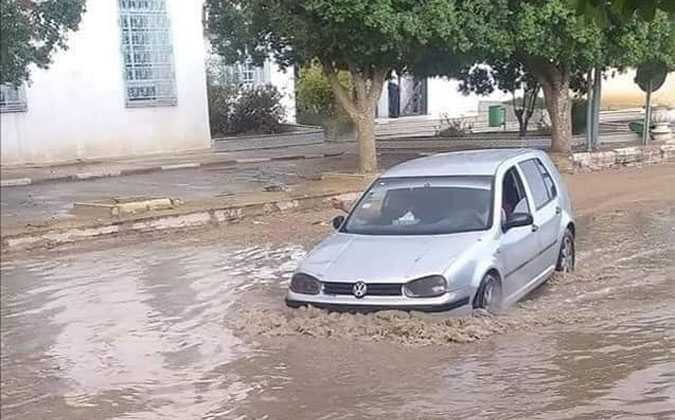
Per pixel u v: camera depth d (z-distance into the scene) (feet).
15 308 28.12
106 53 60.44
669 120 77.25
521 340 23.65
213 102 91.15
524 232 28.32
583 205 47.52
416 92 115.96
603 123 86.84
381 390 20.42
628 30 61.05
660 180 55.26
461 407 19.20
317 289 25.52
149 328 26.17
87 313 28.07
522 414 18.66
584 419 18.26
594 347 22.91
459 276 24.64
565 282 30.55
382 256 25.72
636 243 37.22
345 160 75.61
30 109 48.98
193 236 42.34
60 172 52.60
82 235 39.88
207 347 24.17
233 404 20.03
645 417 18.22
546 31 60.23
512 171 30.07
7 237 36.37
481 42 59.26
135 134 65.36
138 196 52.11
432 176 29.55
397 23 53.93
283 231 43.52
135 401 20.40
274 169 69.82
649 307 26.76
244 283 32.27
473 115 111.96
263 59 70.69
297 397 20.21
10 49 21.63
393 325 24.09
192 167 67.62
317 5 53.67
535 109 95.71
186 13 71.87
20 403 20.27
